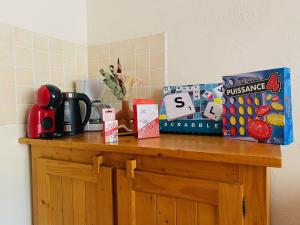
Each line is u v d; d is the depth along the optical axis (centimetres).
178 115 109
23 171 113
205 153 68
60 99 108
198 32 118
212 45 115
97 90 135
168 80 126
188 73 121
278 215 104
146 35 132
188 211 74
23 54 113
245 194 66
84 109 129
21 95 112
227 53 112
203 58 117
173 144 82
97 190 91
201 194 71
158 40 129
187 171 74
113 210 88
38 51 121
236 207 66
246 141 84
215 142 84
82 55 149
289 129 77
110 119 93
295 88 100
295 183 101
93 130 128
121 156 86
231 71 111
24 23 114
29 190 115
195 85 107
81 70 148
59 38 133
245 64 109
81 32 149
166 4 126
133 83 116
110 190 87
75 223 97
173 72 125
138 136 96
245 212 66
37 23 121
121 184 85
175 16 124
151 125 99
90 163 93
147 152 77
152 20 130
